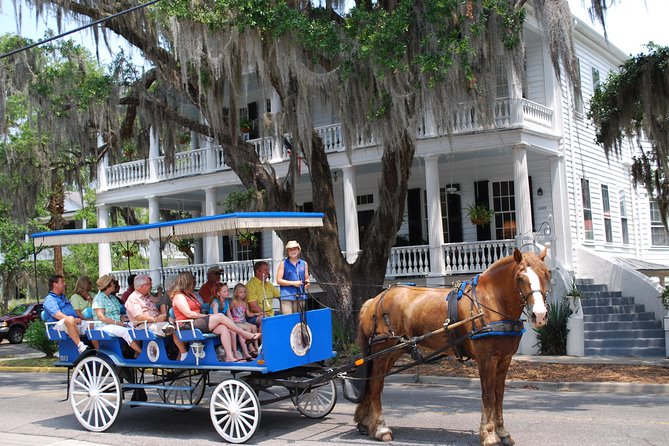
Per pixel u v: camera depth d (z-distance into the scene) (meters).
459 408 11.08
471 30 13.55
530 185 22.30
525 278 7.58
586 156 22.97
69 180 23.64
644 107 16.19
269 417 10.41
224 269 23.64
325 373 9.11
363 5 14.55
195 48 14.25
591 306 18.91
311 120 15.17
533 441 8.30
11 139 22.53
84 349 10.34
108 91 16.58
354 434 9.02
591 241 22.62
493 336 7.77
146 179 26.03
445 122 14.00
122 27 16.44
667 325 16.14
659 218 27.42
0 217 31.20
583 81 23.44
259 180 17.14
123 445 8.88
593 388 13.17
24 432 10.02
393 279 21.31
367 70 14.30
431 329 8.44
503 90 21.98
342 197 25.66
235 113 16.25
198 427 9.98
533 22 20.41
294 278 10.24
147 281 10.42
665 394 12.48
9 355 23.98
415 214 23.69
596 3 15.04
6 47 17.73
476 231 22.89
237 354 9.40
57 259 26.75
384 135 14.53
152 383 10.10
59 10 16.66
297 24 13.68
